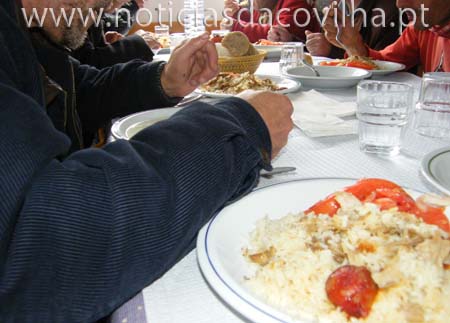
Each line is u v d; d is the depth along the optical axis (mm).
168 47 2422
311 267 354
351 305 326
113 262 387
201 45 1071
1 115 385
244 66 1430
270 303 352
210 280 352
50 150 393
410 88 876
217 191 457
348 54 2156
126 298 406
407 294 320
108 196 395
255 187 589
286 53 1643
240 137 500
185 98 1167
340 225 374
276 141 560
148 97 1105
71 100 972
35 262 369
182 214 424
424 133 899
